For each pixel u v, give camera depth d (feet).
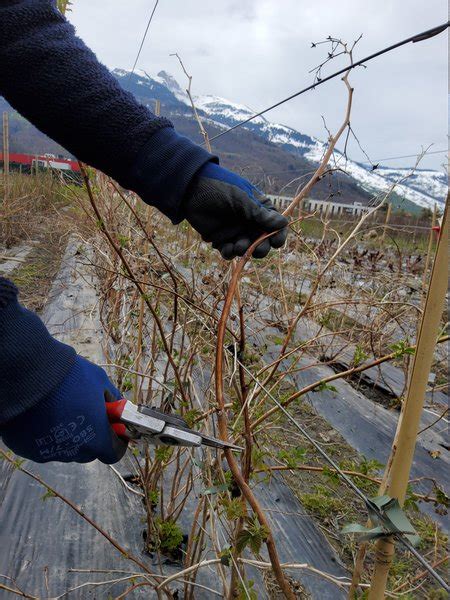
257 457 3.58
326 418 10.53
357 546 6.66
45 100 3.27
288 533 6.85
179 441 3.26
